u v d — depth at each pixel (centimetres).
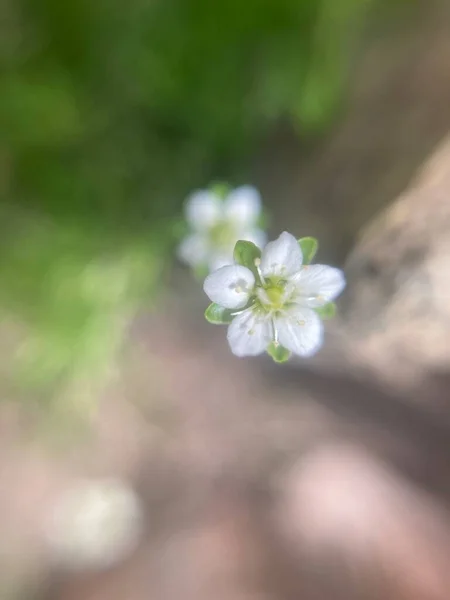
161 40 7
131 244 7
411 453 8
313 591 9
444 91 6
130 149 7
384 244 5
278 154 7
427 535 9
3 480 10
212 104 7
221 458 9
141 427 9
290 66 7
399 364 6
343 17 6
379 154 6
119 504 10
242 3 6
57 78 7
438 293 5
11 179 7
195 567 9
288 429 9
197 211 6
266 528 9
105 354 8
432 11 6
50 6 7
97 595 9
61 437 9
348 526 9
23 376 8
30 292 7
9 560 10
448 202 5
